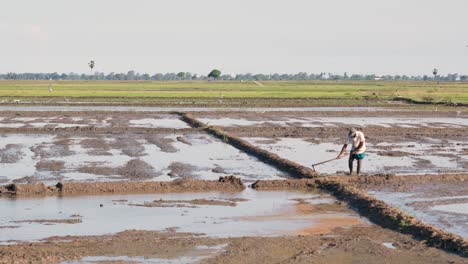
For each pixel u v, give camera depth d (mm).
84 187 21469
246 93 94625
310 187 22578
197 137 38812
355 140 24484
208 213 18516
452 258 14109
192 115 55750
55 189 21344
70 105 67000
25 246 14742
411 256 14258
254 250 14578
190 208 19141
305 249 14711
